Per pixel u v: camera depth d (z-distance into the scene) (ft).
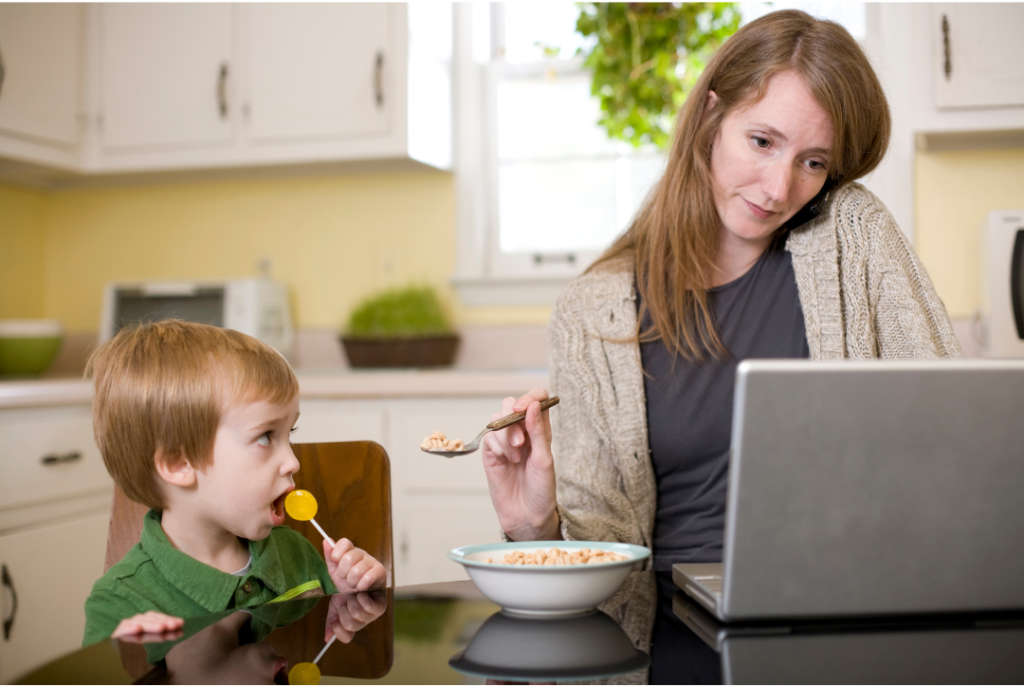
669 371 3.98
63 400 6.89
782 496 2.03
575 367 4.07
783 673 1.94
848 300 3.87
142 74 8.75
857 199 4.01
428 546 7.29
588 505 3.87
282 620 2.57
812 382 1.95
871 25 8.13
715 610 2.31
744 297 4.00
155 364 3.38
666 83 7.16
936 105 7.23
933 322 3.90
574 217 8.98
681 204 3.90
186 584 3.33
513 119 9.09
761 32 3.62
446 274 9.14
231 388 3.38
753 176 3.61
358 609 2.68
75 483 7.01
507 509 3.24
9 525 6.45
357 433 7.38
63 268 9.82
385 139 8.24
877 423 1.98
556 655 2.16
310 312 9.39
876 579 2.13
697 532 3.84
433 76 8.78
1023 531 2.10
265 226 9.48
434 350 8.43
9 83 7.93
